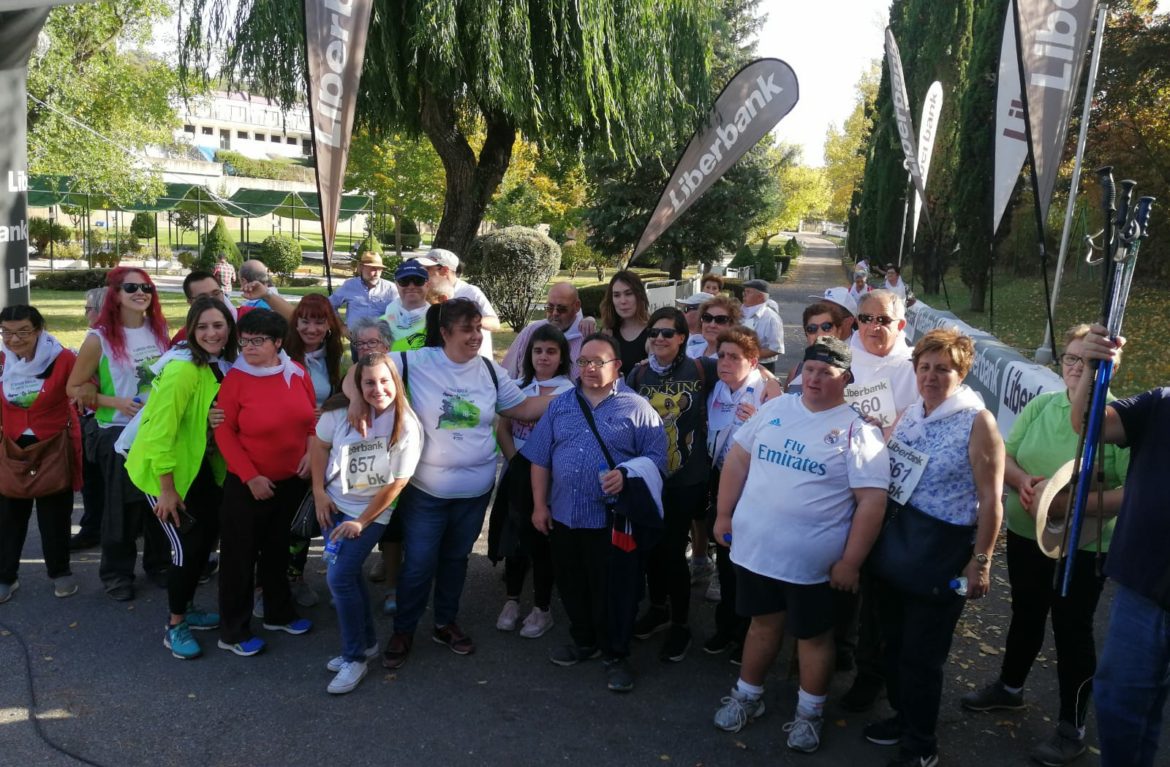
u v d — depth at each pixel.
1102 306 2.92
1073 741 3.65
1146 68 17.42
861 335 4.45
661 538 4.51
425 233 66.00
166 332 5.33
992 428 3.36
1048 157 5.97
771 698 4.20
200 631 4.74
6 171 6.17
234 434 4.30
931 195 28.45
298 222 70.19
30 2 4.98
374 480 3.98
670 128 14.21
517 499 4.59
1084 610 3.55
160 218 68.56
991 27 21.19
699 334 6.61
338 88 6.21
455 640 4.58
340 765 3.54
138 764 3.50
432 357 4.32
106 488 5.01
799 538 3.51
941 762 3.63
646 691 4.23
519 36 11.95
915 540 3.40
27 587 5.21
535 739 3.77
